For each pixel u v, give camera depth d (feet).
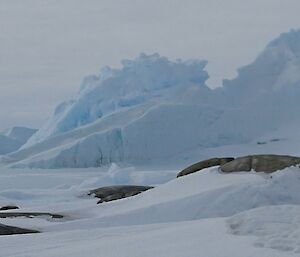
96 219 49.42
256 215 31.14
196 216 50.16
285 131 237.25
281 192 52.34
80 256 24.52
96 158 224.53
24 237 32.14
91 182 131.23
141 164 222.69
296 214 30.86
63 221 52.95
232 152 225.15
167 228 32.27
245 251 23.09
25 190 111.24
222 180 58.59
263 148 224.53
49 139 248.93
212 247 24.22
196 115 241.14
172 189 60.08
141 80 278.26
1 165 235.20
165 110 235.81
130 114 247.70
